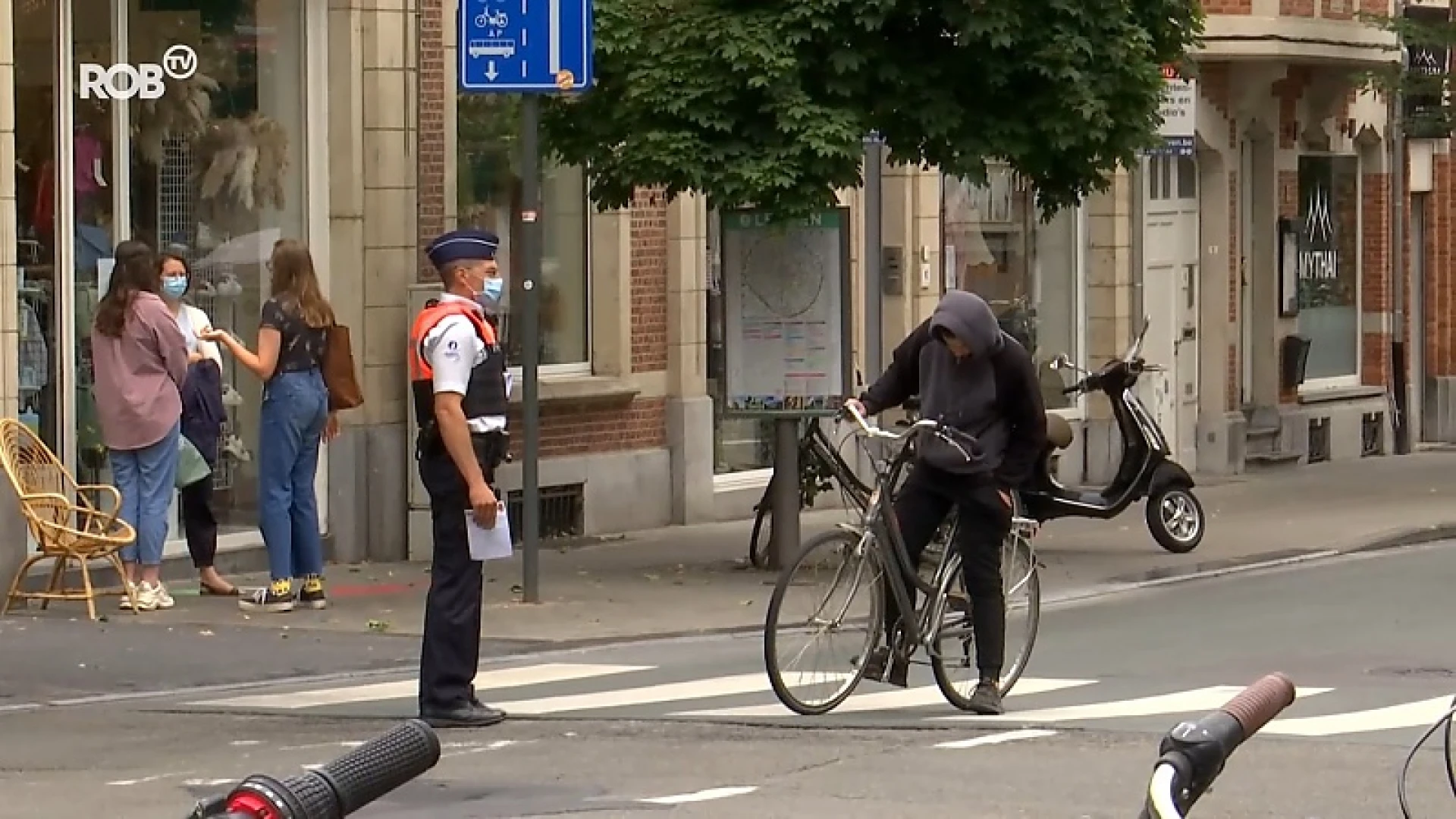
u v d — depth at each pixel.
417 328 12.28
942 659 12.54
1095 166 18.89
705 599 17.84
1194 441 31.31
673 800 10.00
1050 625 16.78
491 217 21.97
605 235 22.83
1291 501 27.14
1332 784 10.49
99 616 16.33
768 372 19.19
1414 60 32.56
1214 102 30.75
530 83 17.09
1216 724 4.40
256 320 19.58
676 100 17.59
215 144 19.23
